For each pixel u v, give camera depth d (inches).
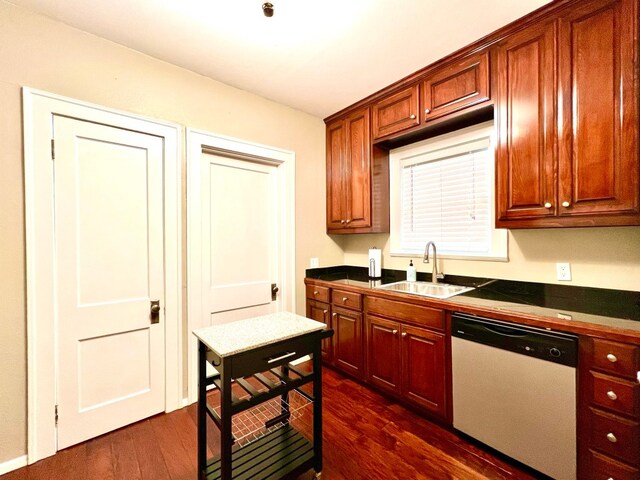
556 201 62.7
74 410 69.8
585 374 52.0
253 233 106.7
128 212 77.9
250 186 106.1
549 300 71.2
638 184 53.4
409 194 109.7
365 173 108.4
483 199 89.3
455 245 96.5
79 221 70.8
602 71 56.8
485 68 74.7
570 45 60.6
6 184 61.9
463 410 68.4
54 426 67.0
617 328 49.3
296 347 55.5
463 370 68.2
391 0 61.2
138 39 74.1
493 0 61.1
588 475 51.9
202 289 91.5
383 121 101.3
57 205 67.8
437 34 72.2
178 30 70.7
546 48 63.8
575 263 71.5
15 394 62.9
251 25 68.9
